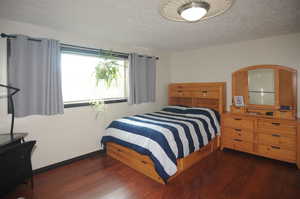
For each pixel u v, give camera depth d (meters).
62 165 2.75
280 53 3.05
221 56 3.77
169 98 4.53
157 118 3.17
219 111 3.54
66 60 2.85
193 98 4.09
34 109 2.42
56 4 1.82
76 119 2.90
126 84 3.71
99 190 2.10
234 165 2.72
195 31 2.75
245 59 3.44
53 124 2.63
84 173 2.51
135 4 1.82
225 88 3.69
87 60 3.09
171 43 3.56
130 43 3.52
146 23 2.38
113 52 3.35
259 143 2.92
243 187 2.13
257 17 2.19
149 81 4.05
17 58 2.25
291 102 2.95
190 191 2.06
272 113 2.99
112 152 3.08
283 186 2.13
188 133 2.62
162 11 1.63
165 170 2.16
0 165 1.73
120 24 2.42
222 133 3.37
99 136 3.23
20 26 2.32
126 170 2.60
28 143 1.98
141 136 2.47
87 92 3.10
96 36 2.98
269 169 2.57
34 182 2.27
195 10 1.52
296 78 2.90
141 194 2.02
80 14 2.08
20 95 2.27
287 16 2.16
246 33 2.88
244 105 3.34
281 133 2.70
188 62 4.36
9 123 2.28
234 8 1.92
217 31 2.76
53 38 2.61
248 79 3.38
